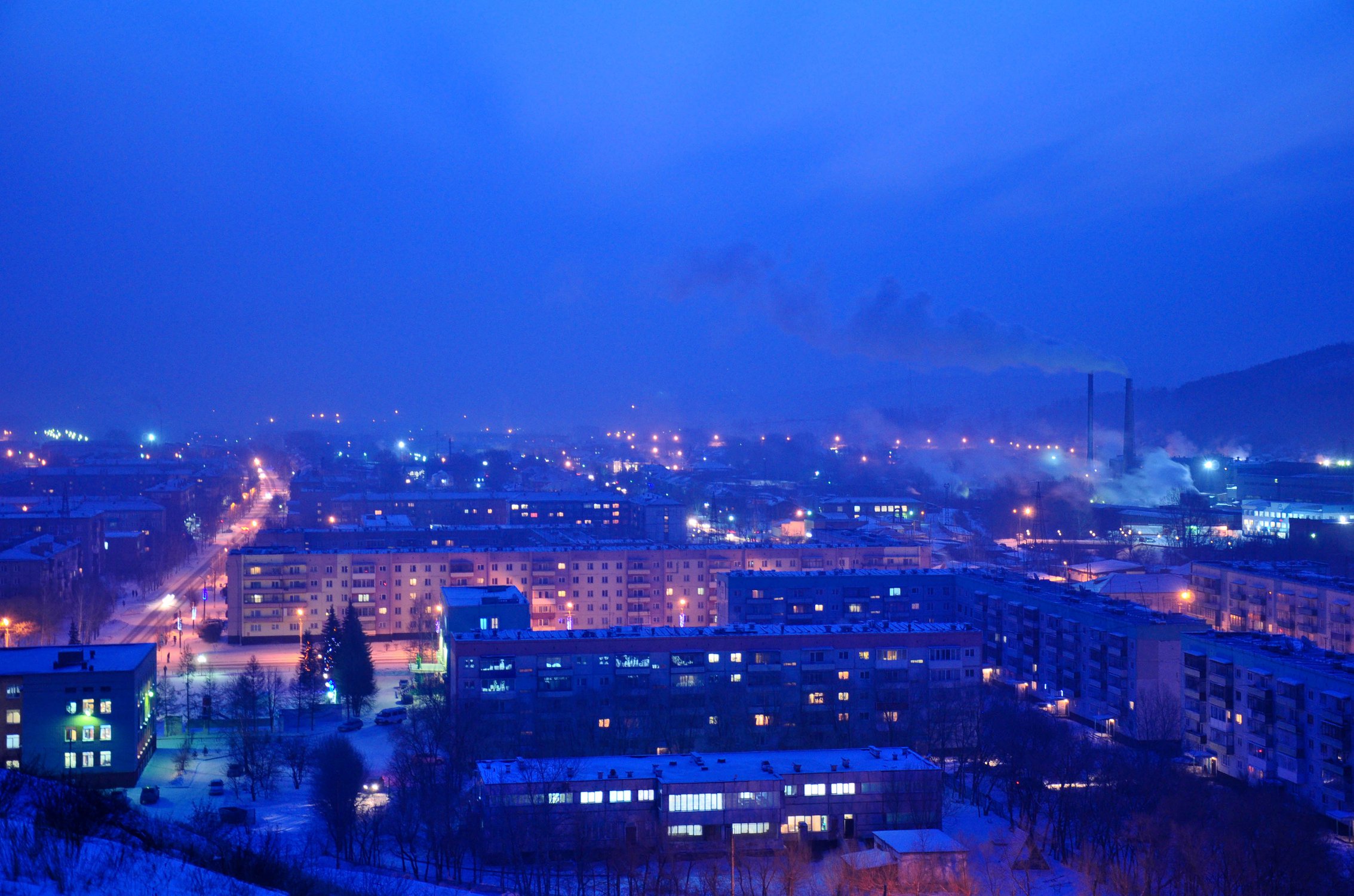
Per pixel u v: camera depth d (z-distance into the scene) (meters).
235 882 74.38
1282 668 168.50
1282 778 167.75
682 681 194.00
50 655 186.62
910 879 134.75
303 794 170.38
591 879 138.50
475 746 175.38
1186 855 131.25
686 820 146.38
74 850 72.56
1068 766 165.12
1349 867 134.00
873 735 196.25
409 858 145.88
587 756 170.00
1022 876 139.88
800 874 138.25
